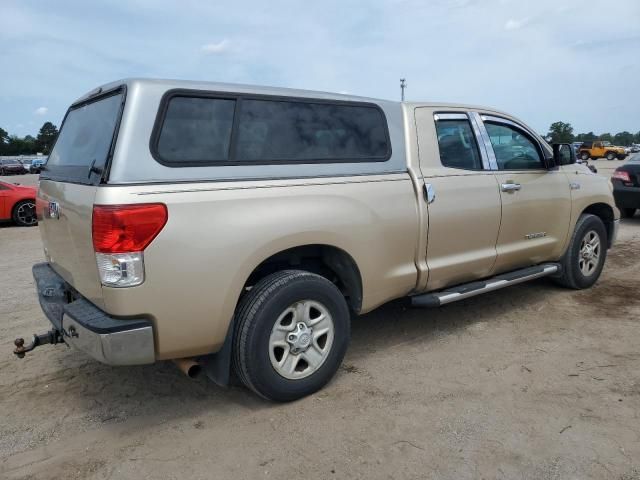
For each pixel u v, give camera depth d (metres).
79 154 3.27
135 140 2.75
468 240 4.25
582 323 4.61
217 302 2.94
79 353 4.18
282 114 3.32
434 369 3.77
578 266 5.43
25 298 5.76
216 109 3.06
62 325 3.01
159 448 2.89
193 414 3.25
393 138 3.85
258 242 3.04
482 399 3.31
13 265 7.57
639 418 3.05
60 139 3.87
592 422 3.02
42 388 3.61
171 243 2.76
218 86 3.08
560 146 4.98
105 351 2.69
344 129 3.61
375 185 3.64
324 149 3.48
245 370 3.11
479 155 4.42
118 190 2.66
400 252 3.82
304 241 3.24
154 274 2.73
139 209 2.66
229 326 3.06
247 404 3.35
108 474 2.68
